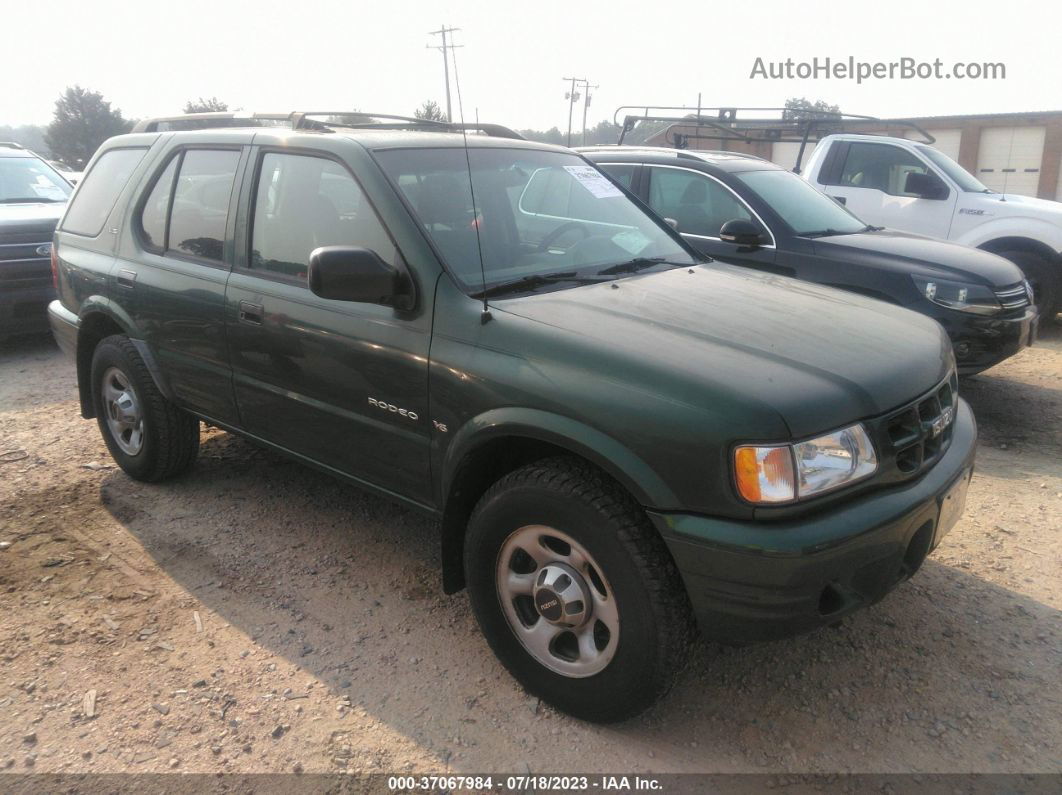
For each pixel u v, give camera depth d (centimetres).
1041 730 263
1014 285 540
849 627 317
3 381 658
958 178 834
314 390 326
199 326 371
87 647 304
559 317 269
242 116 410
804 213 615
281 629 317
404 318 290
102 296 425
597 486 242
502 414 257
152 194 411
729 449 220
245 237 354
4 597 336
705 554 223
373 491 323
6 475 459
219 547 378
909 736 261
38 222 719
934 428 261
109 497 430
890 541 234
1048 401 600
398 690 282
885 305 330
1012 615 325
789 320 283
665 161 652
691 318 276
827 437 226
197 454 440
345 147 322
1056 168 2592
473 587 281
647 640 236
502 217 326
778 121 1046
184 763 249
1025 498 431
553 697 268
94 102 6800
